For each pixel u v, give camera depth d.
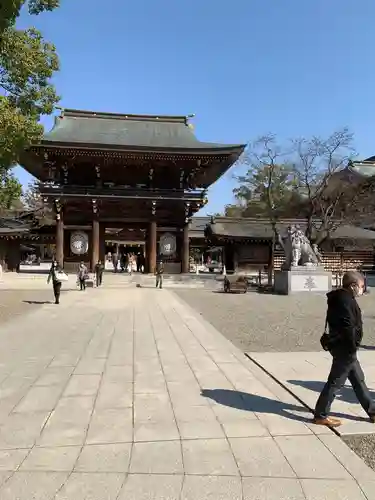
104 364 9.00
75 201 45.06
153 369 8.62
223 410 6.27
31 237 52.38
